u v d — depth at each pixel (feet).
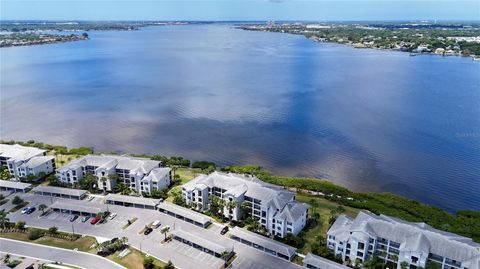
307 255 367.86
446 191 550.77
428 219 449.89
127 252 382.63
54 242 399.03
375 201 500.74
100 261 367.66
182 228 429.79
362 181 581.94
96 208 459.32
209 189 476.95
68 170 525.34
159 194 497.87
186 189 474.49
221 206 447.42
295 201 451.94
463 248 336.29
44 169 559.38
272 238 414.82
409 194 544.21
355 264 361.92
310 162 647.15
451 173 604.08
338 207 459.73
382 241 369.50
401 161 647.15
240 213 443.73
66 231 420.36
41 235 410.52
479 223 439.63
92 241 401.49
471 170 613.11
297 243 397.39
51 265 360.07
